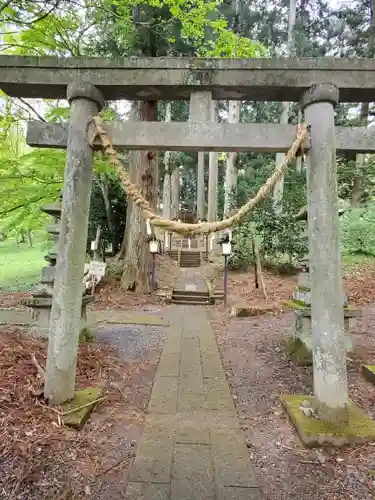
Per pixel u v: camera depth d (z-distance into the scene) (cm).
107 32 909
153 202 984
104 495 203
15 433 245
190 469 229
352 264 1153
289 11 1506
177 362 455
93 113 306
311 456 247
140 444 258
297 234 1172
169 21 774
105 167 468
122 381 382
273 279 1130
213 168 1819
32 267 1338
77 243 296
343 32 1402
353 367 438
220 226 287
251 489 212
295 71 297
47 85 309
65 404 291
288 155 284
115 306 845
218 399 345
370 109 1269
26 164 473
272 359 477
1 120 548
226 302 894
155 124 297
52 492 201
